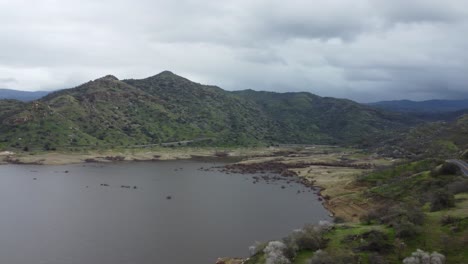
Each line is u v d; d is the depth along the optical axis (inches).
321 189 6274.6
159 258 3125.0
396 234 2292.1
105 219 4281.5
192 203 5187.0
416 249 2124.8
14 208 4729.3
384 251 2148.1
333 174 7450.8
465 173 4222.4
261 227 4037.9
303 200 5472.4
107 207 4872.0
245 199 5506.9
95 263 3002.0
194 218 4384.8
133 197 5531.5
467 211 2513.5
